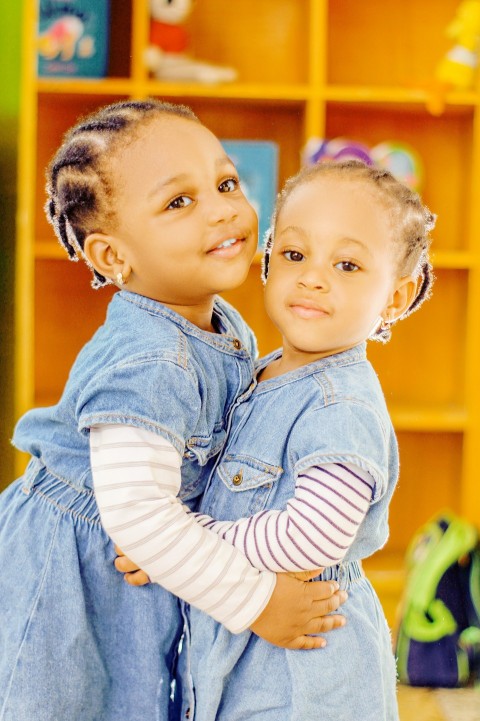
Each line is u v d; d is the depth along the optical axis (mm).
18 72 2521
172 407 911
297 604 918
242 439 990
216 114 2555
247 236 992
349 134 2602
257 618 908
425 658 1900
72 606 979
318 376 964
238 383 1025
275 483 956
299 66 2590
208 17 2568
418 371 2713
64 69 2383
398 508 2730
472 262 2426
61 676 968
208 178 963
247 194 2410
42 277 2631
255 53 2584
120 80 2332
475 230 2426
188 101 2445
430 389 2713
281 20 2578
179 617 1021
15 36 2506
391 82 2598
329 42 2588
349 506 891
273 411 977
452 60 2412
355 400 928
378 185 973
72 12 2373
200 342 998
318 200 959
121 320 999
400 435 2721
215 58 2582
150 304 994
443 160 2615
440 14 2588
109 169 964
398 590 2412
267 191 2418
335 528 888
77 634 974
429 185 2619
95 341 1022
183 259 954
